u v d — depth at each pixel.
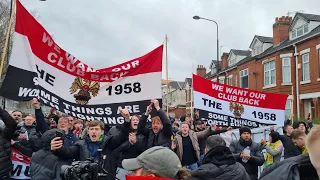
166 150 2.22
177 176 2.23
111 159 4.63
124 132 4.57
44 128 4.94
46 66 5.21
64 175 2.86
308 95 23.19
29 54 5.11
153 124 5.77
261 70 29.09
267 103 8.41
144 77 5.74
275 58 26.58
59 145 3.93
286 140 6.67
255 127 8.30
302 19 25.19
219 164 3.29
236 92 8.28
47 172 4.07
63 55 5.34
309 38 22.92
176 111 57.50
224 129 8.12
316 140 1.80
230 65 38.88
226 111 8.12
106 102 5.56
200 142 7.64
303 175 2.19
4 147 4.41
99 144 4.65
